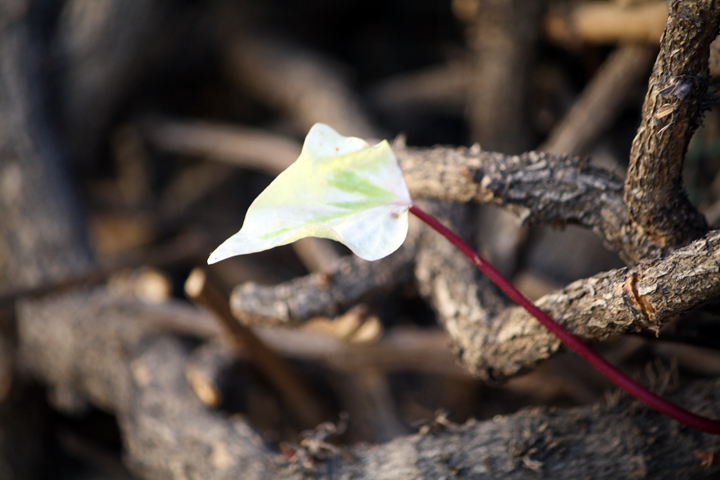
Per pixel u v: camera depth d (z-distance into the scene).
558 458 0.51
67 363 0.87
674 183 0.47
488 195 0.50
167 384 0.76
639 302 0.46
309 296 0.56
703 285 0.45
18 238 1.01
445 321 0.55
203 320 0.82
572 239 0.93
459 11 0.97
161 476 0.67
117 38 1.26
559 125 1.03
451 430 0.53
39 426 1.02
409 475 0.52
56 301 0.90
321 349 0.81
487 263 0.46
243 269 1.25
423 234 0.58
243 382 0.94
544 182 0.49
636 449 0.50
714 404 0.50
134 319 0.85
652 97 0.46
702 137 0.71
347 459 0.54
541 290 0.87
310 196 0.45
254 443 0.64
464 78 1.29
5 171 1.07
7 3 1.21
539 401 0.90
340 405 0.93
